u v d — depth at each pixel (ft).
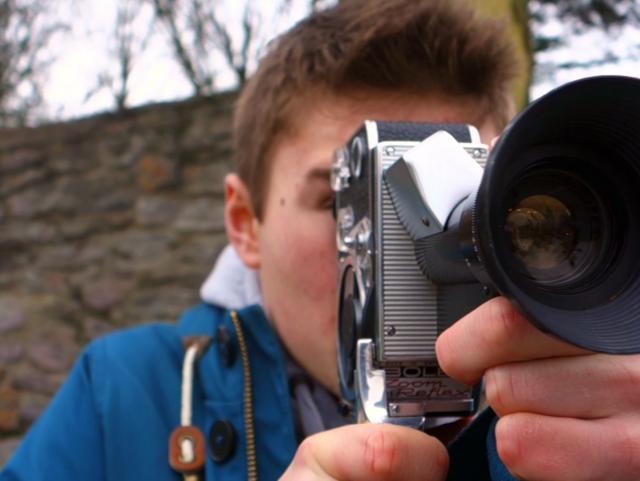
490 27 3.18
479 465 2.04
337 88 2.94
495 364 1.63
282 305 3.06
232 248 3.84
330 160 2.90
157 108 9.53
